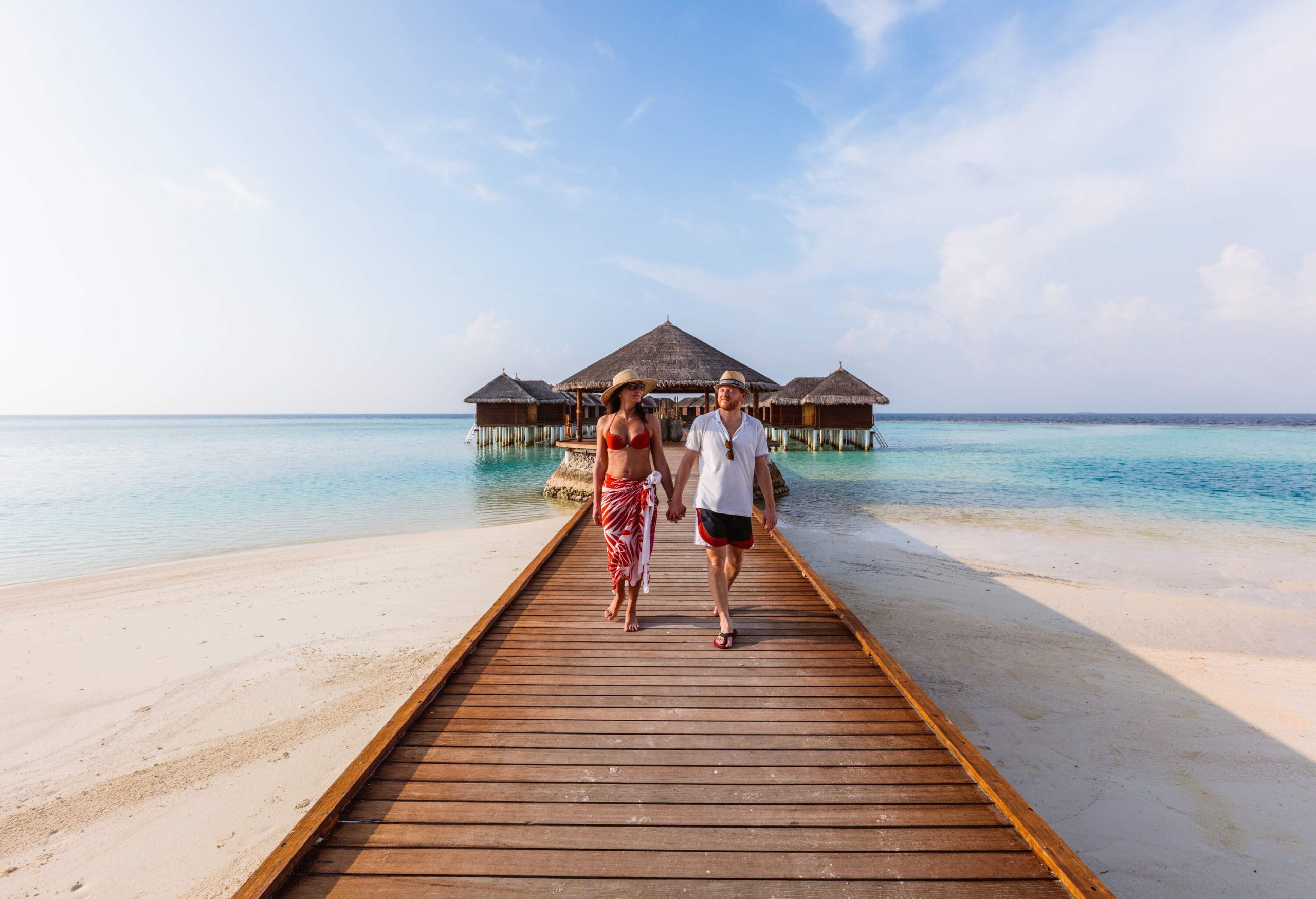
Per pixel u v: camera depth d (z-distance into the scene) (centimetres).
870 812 251
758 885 213
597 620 480
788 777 274
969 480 2377
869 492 2008
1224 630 705
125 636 667
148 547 1188
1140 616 748
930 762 287
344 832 238
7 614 750
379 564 1001
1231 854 335
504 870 219
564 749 295
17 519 1524
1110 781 403
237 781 403
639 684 366
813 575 598
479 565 988
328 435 7319
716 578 426
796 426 4316
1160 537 1260
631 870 219
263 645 640
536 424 4825
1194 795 388
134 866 326
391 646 638
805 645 428
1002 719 488
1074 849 340
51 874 320
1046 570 985
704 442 421
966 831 241
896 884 214
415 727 316
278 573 945
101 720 485
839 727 317
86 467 2977
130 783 401
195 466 3062
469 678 374
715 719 325
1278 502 1762
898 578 916
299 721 482
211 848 340
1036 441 5553
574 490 1853
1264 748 445
